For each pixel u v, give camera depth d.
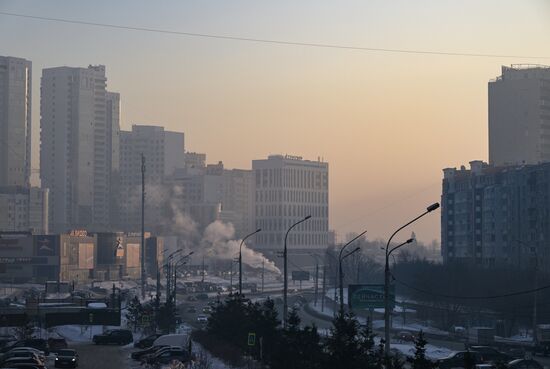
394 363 54.38
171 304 138.12
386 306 62.75
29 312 148.25
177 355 87.75
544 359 109.69
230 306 100.25
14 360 78.19
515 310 156.12
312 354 65.62
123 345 124.19
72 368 86.94
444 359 90.00
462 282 171.00
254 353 82.62
